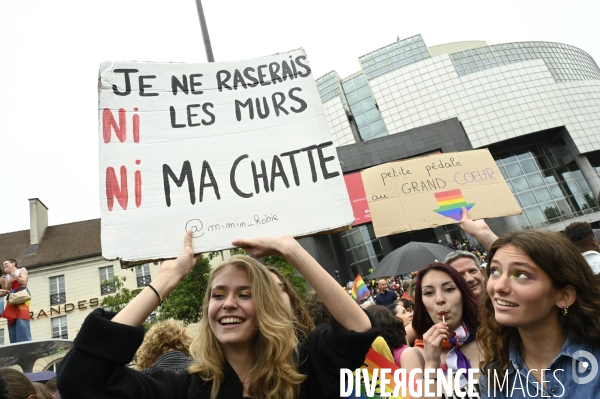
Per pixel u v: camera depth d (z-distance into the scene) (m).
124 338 1.43
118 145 1.99
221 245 1.87
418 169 4.93
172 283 1.71
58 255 24.97
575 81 40.72
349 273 29.58
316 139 2.10
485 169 4.84
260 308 1.62
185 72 2.24
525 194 35.28
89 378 1.36
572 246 1.58
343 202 1.96
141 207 1.89
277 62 2.32
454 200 4.70
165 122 2.10
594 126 37.88
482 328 1.86
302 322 2.78
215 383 1.59
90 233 26.39
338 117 43.62
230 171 2.03
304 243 30.11
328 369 1.60
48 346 4.96
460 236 28.73
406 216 4.76
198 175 2.01
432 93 41.25
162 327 3.20
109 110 2.04
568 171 36.69
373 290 14.66
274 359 1.55
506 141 37.88
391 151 32.56
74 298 23.86
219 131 2.13
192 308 17.28
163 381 1.62
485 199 4.64
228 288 1.66
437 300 2.39
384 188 4.94
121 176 1.93
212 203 1.95
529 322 1.54
